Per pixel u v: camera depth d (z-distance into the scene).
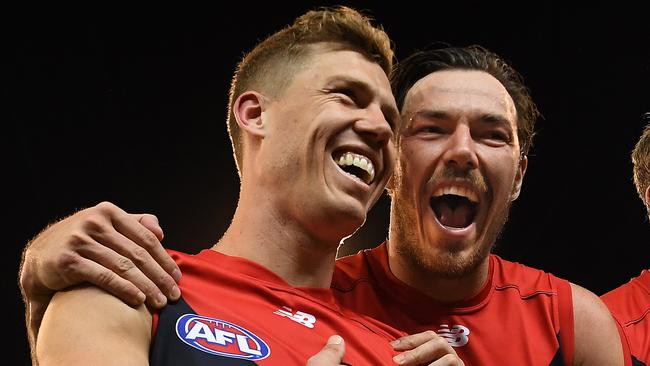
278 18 4.96
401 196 2.27
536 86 5.08
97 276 1.41
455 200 2.29
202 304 1.53
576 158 5.13
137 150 4.87
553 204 5.18
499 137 2.24
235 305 1.57
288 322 1.59
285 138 1.71
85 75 4.78
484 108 2.21
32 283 1.48
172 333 1.44
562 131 5.12
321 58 1.76
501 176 2.23
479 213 2.24
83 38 4.77
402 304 2.29
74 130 4.77
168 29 4.89
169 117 4.91
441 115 2.21
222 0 4.94
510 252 5.18
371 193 1.79
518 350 2.20
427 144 2.22
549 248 5.18
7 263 4.61
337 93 1.73
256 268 1.67
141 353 1.38
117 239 1.46
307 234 1.72
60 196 4.73
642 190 3.22
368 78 1.76
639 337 2.72
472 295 2.29
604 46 5.00
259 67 1.82
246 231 1.74
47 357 1.33
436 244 2.22
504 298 2.30
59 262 1.41
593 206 5.14
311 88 1.72
